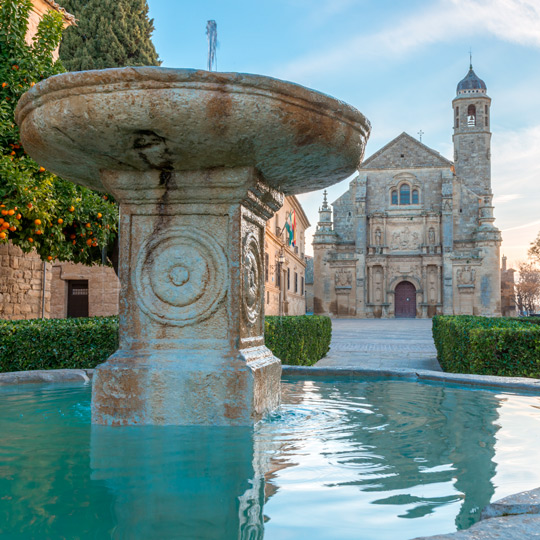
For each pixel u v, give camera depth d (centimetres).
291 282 4581
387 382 671
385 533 214
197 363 416
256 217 469
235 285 425
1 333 765
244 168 418
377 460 316
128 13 2944
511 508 218
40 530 216
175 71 329
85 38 2862
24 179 923
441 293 5356
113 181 435
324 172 448
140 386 414
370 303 5466
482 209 5325
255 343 458
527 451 338
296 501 249
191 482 275
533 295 8081
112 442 355
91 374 658
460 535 191
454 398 544
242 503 246
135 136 368
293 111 353
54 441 358
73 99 348
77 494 256
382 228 5525
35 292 1662
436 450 339
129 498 252
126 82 334
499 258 5219
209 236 432
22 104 379
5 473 288
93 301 2197
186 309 430
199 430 391
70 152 403
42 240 1093
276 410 466
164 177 429
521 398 541
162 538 209
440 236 5416
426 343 2178
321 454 329
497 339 790
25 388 588
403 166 5547
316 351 1359
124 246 440
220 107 340
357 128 400
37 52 1127
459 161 6500
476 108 6506
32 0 1590
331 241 5534
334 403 516
